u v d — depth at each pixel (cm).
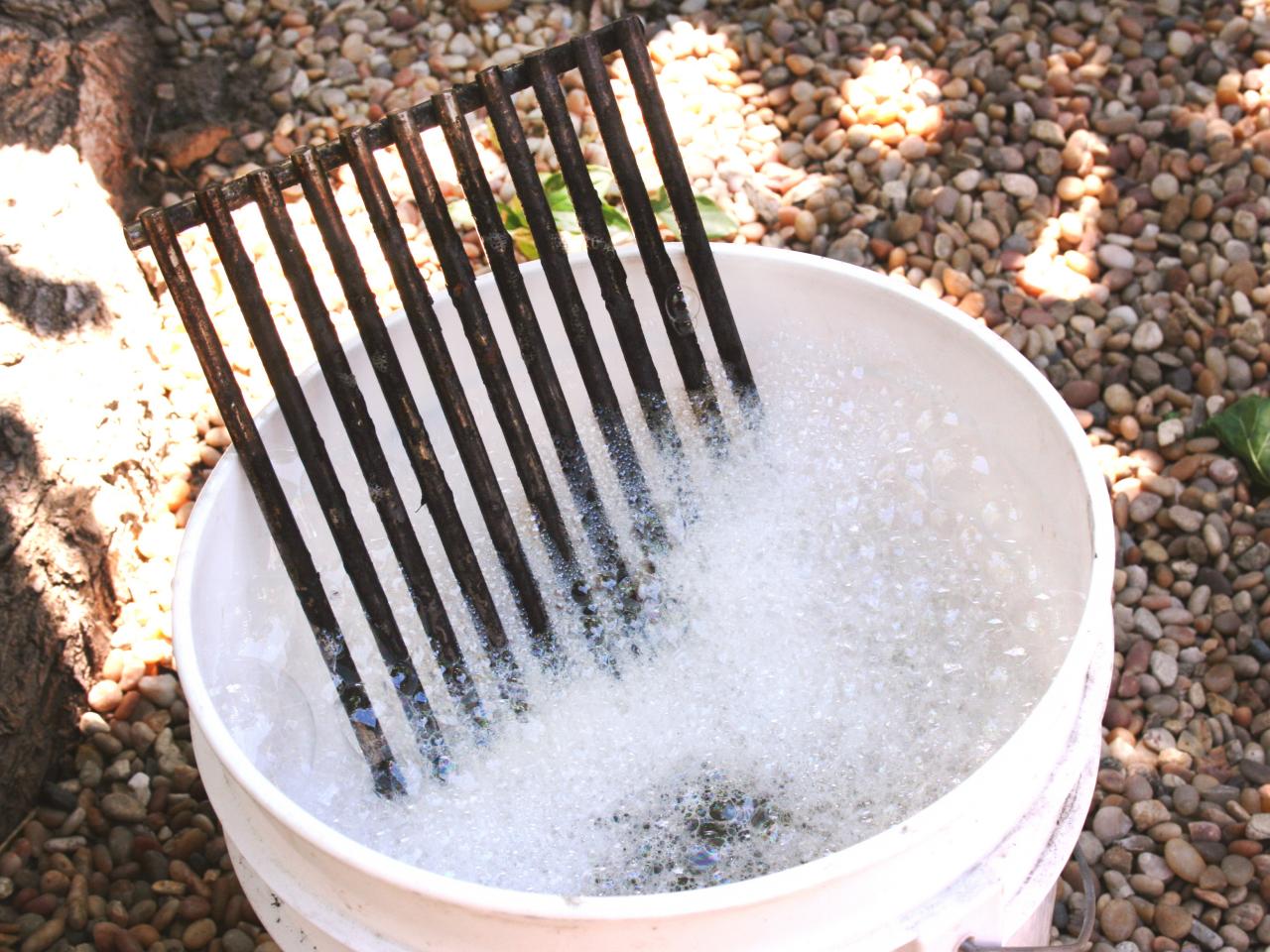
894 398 65
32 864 69
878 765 61
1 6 89
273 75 99
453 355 67
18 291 77
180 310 59
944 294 89
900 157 94
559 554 65
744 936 45
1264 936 66
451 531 63
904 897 46
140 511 79
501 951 46
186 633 53
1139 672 74
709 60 100
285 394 60
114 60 92
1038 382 58
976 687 61
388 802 61
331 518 61
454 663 63
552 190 89
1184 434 83
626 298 65
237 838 51
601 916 44
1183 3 102
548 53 62
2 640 68
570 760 62
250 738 59
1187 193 92
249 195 60
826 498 67
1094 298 88
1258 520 79
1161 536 80
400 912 47
